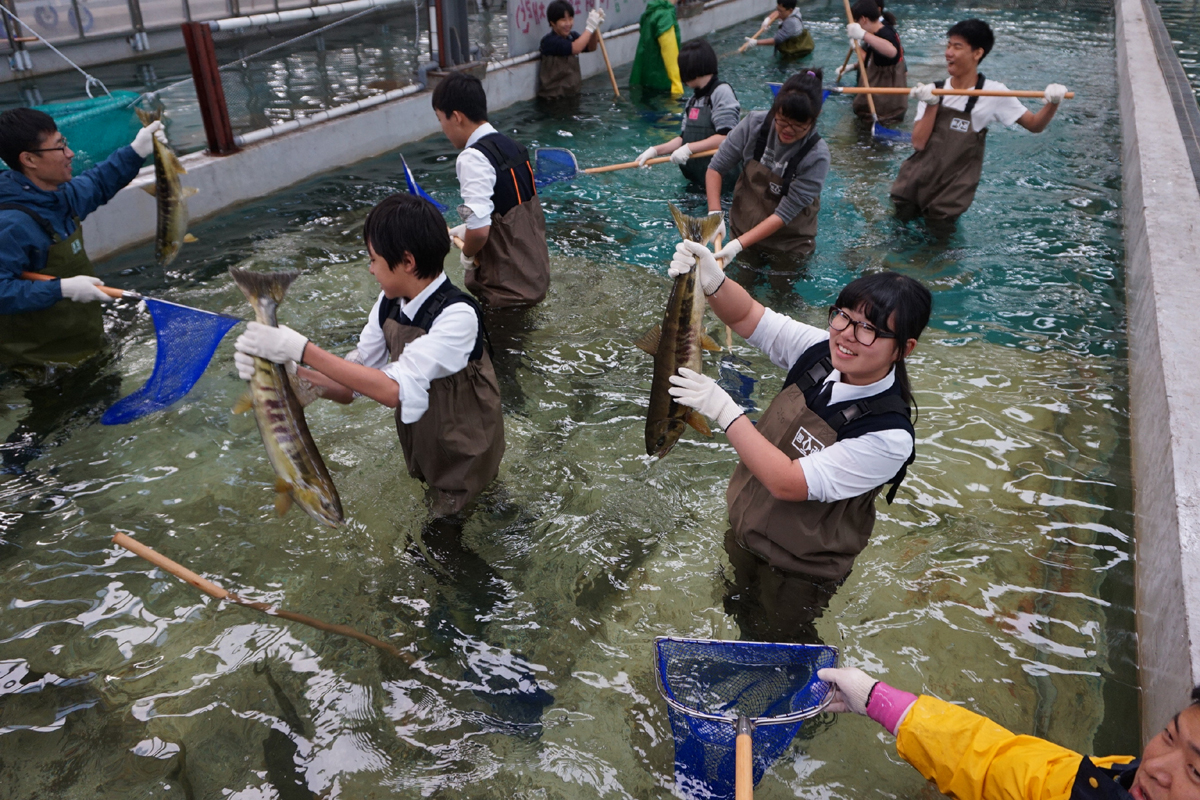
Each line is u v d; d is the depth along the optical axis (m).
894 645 2.69
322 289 5.02
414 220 2.59
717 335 4.59
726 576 2.93
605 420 3.88
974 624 2.79
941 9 14.91
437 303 2.73
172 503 3.27
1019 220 6.19
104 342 4.36
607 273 5.37
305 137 6.77
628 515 3.25
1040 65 10.91
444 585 2.89
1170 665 2.35
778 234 5.38
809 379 2.57
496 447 3.10
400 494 3.31
